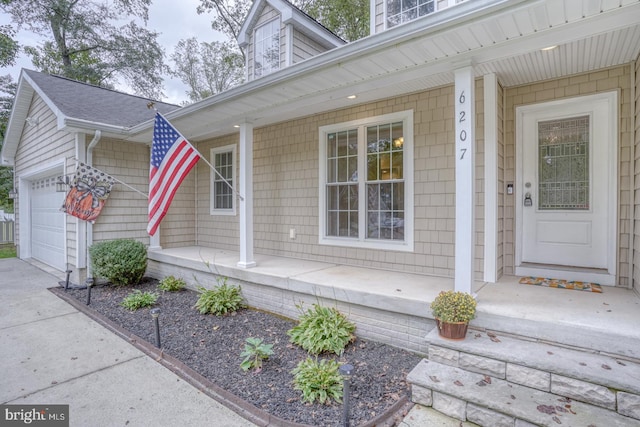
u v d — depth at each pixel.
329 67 3.36
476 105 3.79
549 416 2.04
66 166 6.50
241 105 4.58
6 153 9.54
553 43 2.69
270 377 2.89
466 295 2.78
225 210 7.04
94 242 6.23
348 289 3.66
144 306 4.88
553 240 3.85
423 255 4.37
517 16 2.42
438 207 4.23
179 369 3.11
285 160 5.92
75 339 3.82
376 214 4.84
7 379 2.93
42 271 7.48
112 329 4.13
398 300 3.31
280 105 4.54
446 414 2.35
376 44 2.96
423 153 4.34
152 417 2.40
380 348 3.39
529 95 3.89
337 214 5.27
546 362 2.29
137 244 6.21
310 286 3.97
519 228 3.99
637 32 2.66
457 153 3.06
